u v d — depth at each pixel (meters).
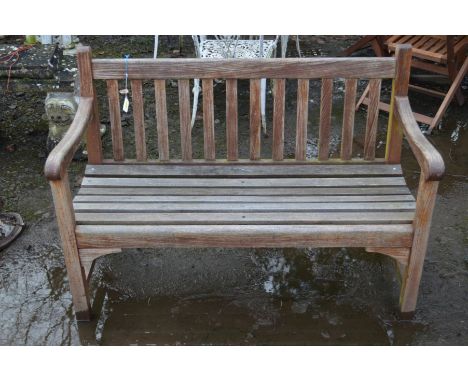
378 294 2.84
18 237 3.18
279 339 2.60
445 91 4.64
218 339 2.60
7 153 3.88
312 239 2.43
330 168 2.86
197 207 2.54
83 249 2.45
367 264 3.04
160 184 2.74
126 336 2.61
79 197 2.61
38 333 2.62
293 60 2.71
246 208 2.53
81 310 2.63
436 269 2.98
